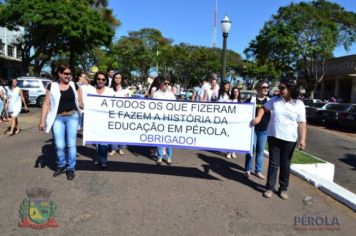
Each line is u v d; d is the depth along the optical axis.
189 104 7.02
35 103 23.53
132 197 6.12
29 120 16.25
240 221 5.39
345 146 15.64
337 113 23.14
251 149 6.98
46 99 6.77
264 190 6.86
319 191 7.04
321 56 39.09
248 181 7.39
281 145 6.36
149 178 7.19
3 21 29.62
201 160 8.98
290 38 37.22
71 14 29.66
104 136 7.16
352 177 10.30
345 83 41.34
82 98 7.46
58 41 32.41
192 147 7.11
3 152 9.12
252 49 41.44
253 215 5.64
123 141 7.17
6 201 5.73
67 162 6.90
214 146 7.07
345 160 12.59
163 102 7.05
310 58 40.34
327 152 13.97
